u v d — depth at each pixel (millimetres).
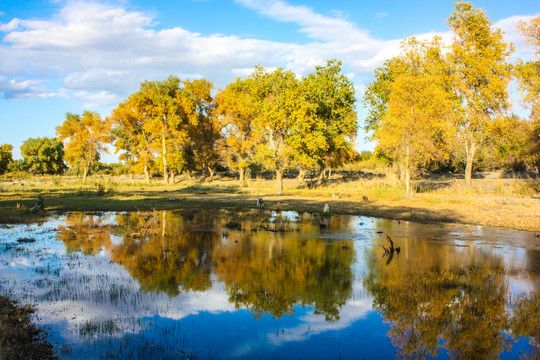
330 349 6902
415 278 10742
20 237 16406
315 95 43312
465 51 36938
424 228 18797
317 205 28625
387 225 19750
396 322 8008
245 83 41281
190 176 70938
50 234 17125
